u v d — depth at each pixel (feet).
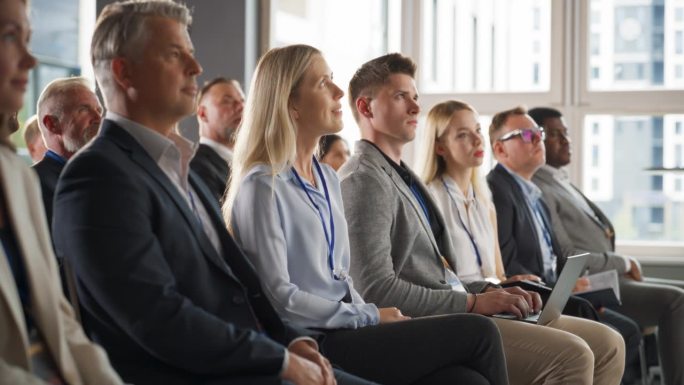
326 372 6.95
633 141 19.22
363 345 8.31
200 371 6.37
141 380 6.46
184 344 6.28
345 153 15.25
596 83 19.40
